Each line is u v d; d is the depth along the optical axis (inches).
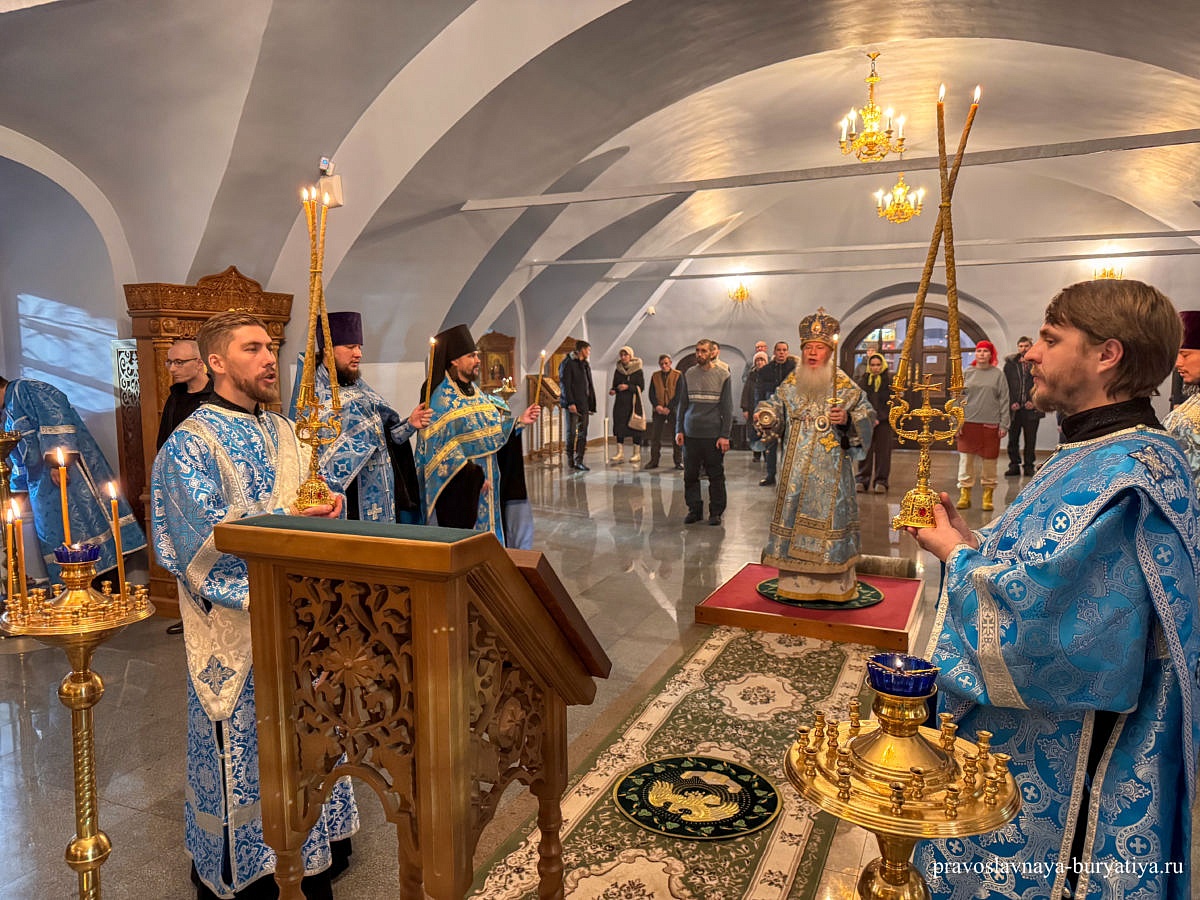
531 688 46.1
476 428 158.4
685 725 124.2
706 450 282.8
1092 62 263.4
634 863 89.7
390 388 249.6
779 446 382.6
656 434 437.4
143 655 161.0
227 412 83.0
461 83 192.5
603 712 130.1
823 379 175.2
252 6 156.7
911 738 38.8
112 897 86.3
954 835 34.3
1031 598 45.9
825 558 173.9
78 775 62.1
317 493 78.4
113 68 163.2
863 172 198.7
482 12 188.7
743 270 557.0
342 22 170.4
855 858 90.6
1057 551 45.8
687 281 570.3
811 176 202.5
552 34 182.1
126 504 192.4
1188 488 46.6
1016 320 502.3
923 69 299.6
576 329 552.4
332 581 40.5
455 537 37.0
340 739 41.7
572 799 103.3
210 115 173.9
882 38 207.8
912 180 511.2
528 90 195.9
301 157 195.0
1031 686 47.2
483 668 40.6
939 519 54.3
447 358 162.2
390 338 245.1
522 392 466.0
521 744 44.9
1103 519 45.1
